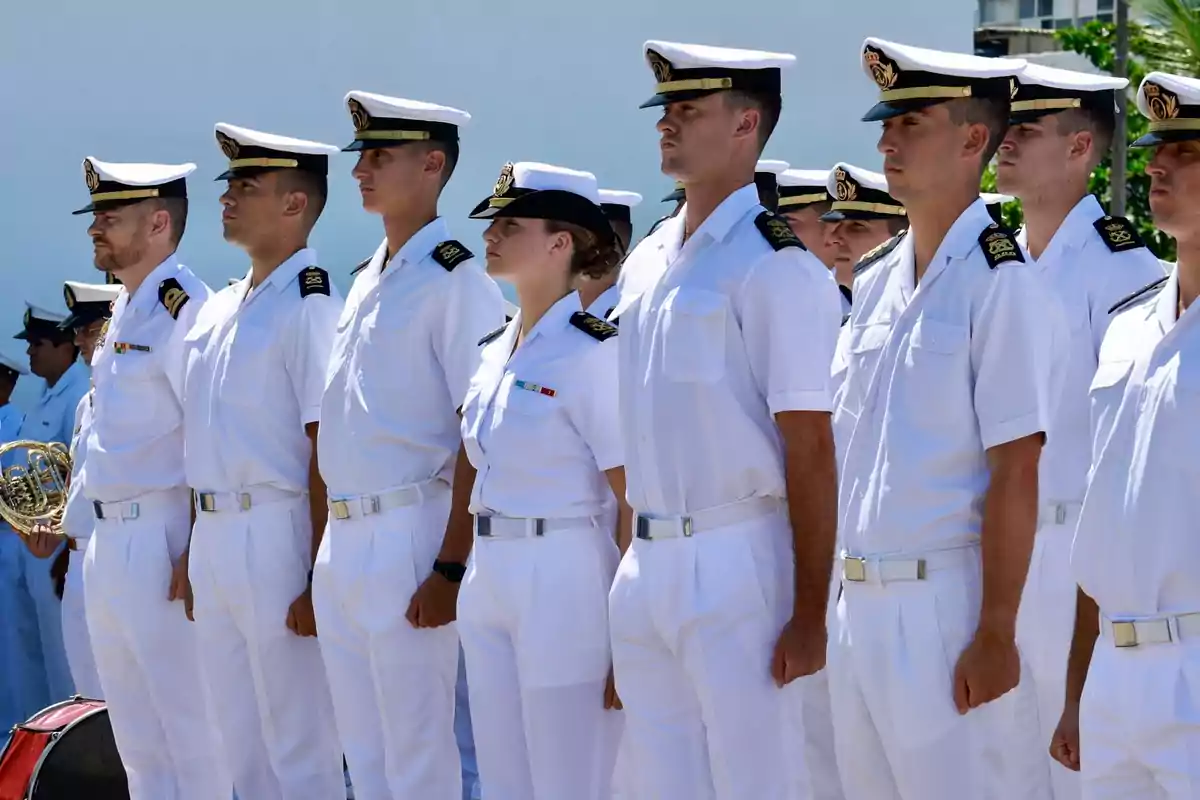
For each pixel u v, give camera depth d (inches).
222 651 494.9
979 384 326.0
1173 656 294.5
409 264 455.2
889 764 343.0
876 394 342.6
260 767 499.5
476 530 415.5
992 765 330.0
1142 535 297.0
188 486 525.3
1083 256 434.0
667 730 362.0
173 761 530.0
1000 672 322.0
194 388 498.6
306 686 488.7
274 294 492.4
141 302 536.7
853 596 342.6
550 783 404.8
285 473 482.9
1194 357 294.4
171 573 521.3
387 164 455.5
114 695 532.4
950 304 331.9
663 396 353.7
